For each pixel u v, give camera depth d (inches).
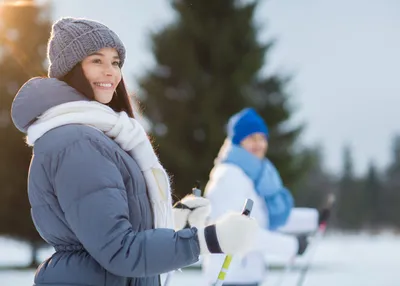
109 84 129.4
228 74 1203.9
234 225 116.3
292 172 1197.7
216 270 232.4
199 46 1226.0
